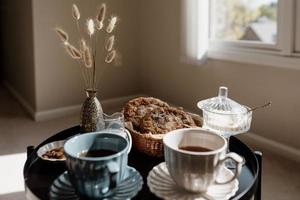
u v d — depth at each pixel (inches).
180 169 32.2
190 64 108.3
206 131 35.9
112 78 124.6
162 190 34.3
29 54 112.3
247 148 44.8
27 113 118.2
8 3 130.7
